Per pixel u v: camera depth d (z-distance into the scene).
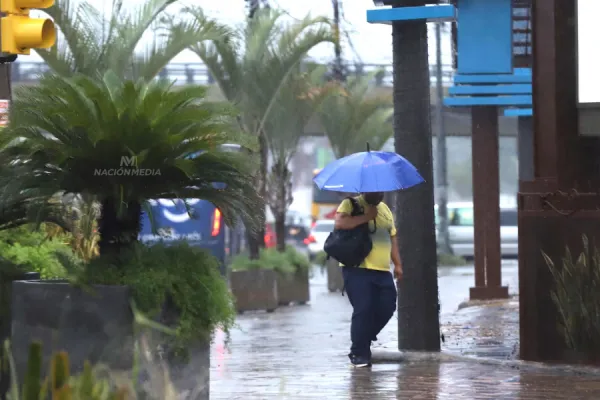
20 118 10.63
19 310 10.71
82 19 27.22
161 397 10.18
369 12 18.52
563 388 14.72
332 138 45.69
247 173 11.29
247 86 35.75
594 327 16.73
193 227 39.25
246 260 34.41
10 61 12.52
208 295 10.68
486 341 21.06
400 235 18.88
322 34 35.78
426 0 18.84
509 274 55.47
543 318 17.12
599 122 16.67
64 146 10.72
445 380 15.63
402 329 18.89
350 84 45.12
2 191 10.75
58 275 12.94
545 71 17.14
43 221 11.20
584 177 17.05
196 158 11.02
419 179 17.09
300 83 38.16
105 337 10.20
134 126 10.52
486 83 31.69
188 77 53.44
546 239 17.05
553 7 17.03
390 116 46.44
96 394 8.15
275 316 31.66
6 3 12.34
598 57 16.75
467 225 77.00
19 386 10.67
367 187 16.67
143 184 10.88
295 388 14.95
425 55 18.81
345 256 17.02
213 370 17.25
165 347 10.34
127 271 10.40
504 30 28.08
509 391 14.48
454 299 38.47
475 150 33.81
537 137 17.23
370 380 15.75
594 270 16.75
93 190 10.81
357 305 17.20
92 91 10.47
